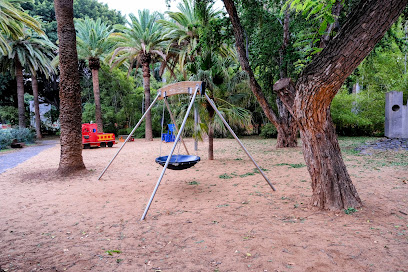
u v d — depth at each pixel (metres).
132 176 7.20
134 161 10.09
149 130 22.17
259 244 2.87
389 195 4.49
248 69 10.21
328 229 3.18
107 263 2.58
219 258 2.61
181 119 8.85
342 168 3.93
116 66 22.17
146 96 21.61
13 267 2.54
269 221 3.56
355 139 16.31
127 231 3.40
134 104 27.06
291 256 2.58
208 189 5.57
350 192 3.88
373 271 2.28
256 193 5.07
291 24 11.69
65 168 7.39
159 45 21.25
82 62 28.23
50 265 2.56
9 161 10.70
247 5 10.14
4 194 5.46
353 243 2.79
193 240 3.05
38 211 4.33
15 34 17.78
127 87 26.80
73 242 3.10
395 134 14.83
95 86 21.95
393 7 2.70
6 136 16.98
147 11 21.12
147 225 3.59
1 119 29.92
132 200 4.88
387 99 15.16
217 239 3.05
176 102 9.50
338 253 2.60
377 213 3.62
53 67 23.28
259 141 18.34
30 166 9.11
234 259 2.57
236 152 12.05
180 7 18.34
